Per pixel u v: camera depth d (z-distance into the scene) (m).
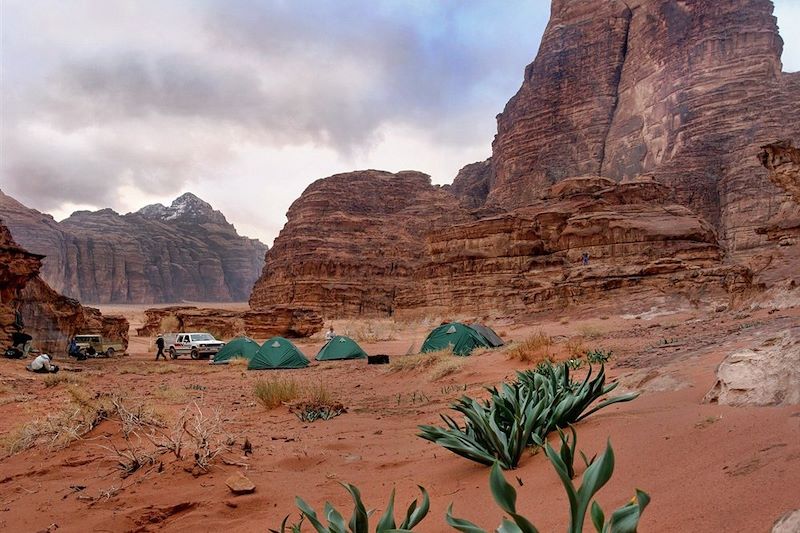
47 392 16.62
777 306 22.25
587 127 151.75
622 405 7.27
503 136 178.38
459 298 67.56
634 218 59.38
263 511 5.54
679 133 125.75
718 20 129.00
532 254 65.62
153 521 5.47
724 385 5.85
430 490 5.54
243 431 10.29
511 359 18.05
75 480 6.88
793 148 33.22
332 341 35.09
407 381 19.44
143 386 19.80
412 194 170.38
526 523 2.35
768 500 3.02
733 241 102.50
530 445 6.10
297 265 128.25
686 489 3.63
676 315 39.44
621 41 155.38
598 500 3.97
